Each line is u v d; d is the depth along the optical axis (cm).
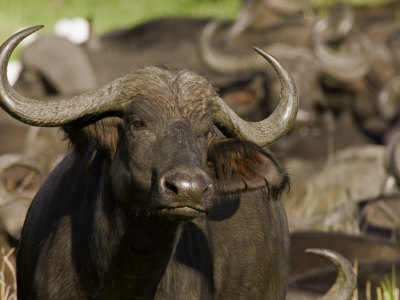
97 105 1653
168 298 1761
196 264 1844
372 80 6906
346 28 7694
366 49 6950
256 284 2011
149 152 1591
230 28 7875
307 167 4466
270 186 1770
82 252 1739
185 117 1625
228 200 1989
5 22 7888
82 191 1792
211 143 1738
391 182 4128
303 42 7506
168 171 1523
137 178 1599
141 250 1670
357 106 6881
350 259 3148
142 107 1622
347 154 4284
